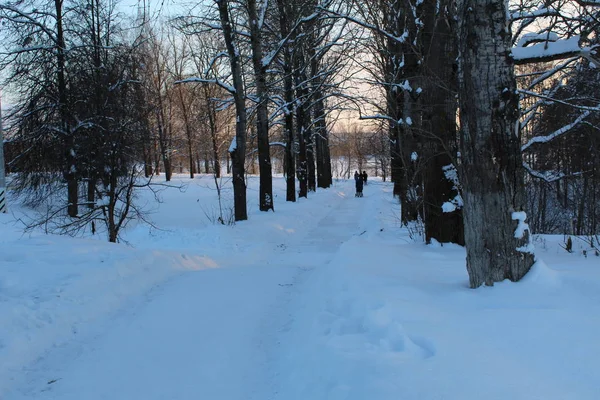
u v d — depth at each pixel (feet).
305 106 86.94
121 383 12.77
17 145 66.03
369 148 186.80
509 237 15.28
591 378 8.91
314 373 11.59
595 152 41.14
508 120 15.07
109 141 37.47
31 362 14.02
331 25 53.93
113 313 18.80
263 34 62.13
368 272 19.12
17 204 68.23
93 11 44.11
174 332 16.51
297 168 104.27
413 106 37.47
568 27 23.24
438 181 29.91
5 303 16.26
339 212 76.64
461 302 14.29
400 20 37.88
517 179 15.34
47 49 59.00
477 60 15.02
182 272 27.43
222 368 13.64
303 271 28.53
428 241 30.45
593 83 34.58
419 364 10.02
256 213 60.54
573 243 30.19
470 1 15.02
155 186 110.42
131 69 41.14
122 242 43.47
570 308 12.66
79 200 58.18
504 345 10.71
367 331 13.00
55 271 20.94
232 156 53.01
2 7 56.85
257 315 18.52
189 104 133.80
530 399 8.29
